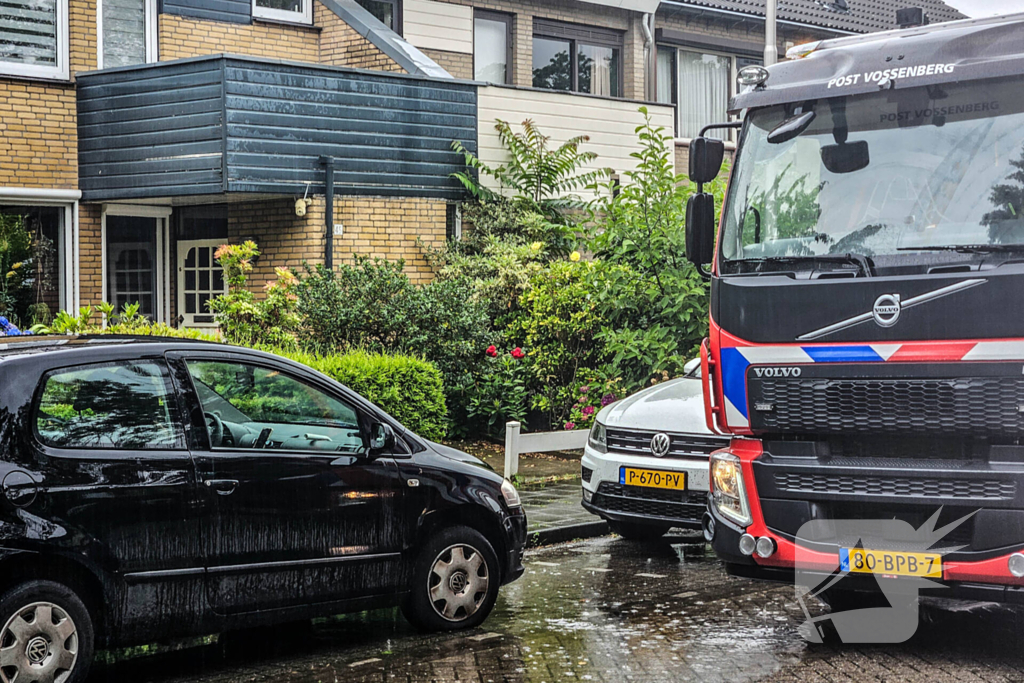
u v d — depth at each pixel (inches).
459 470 282.0
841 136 266.8
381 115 642.2
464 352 549.6
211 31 691.4
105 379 233.5
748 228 271.1
